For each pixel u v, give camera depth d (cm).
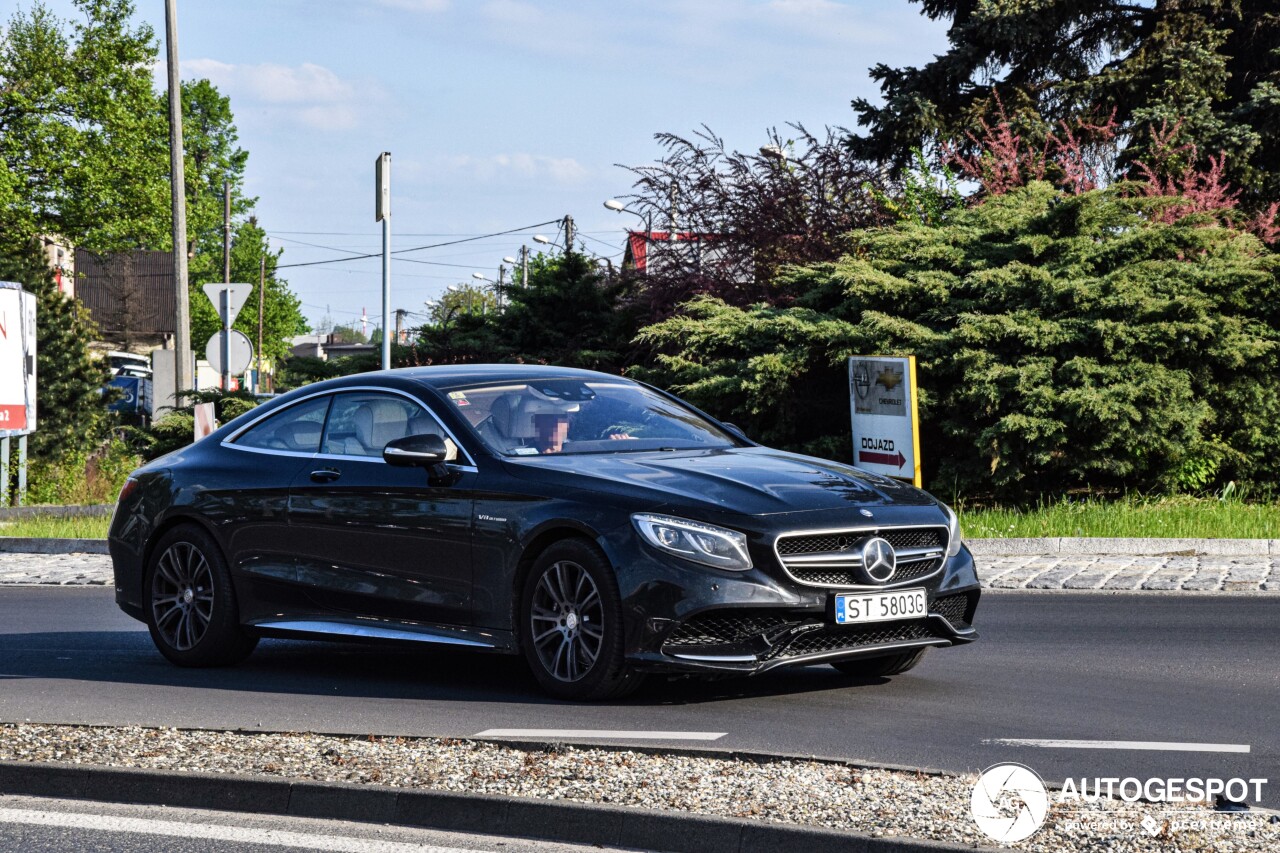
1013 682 792
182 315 2700
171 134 2703
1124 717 698
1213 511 1498
